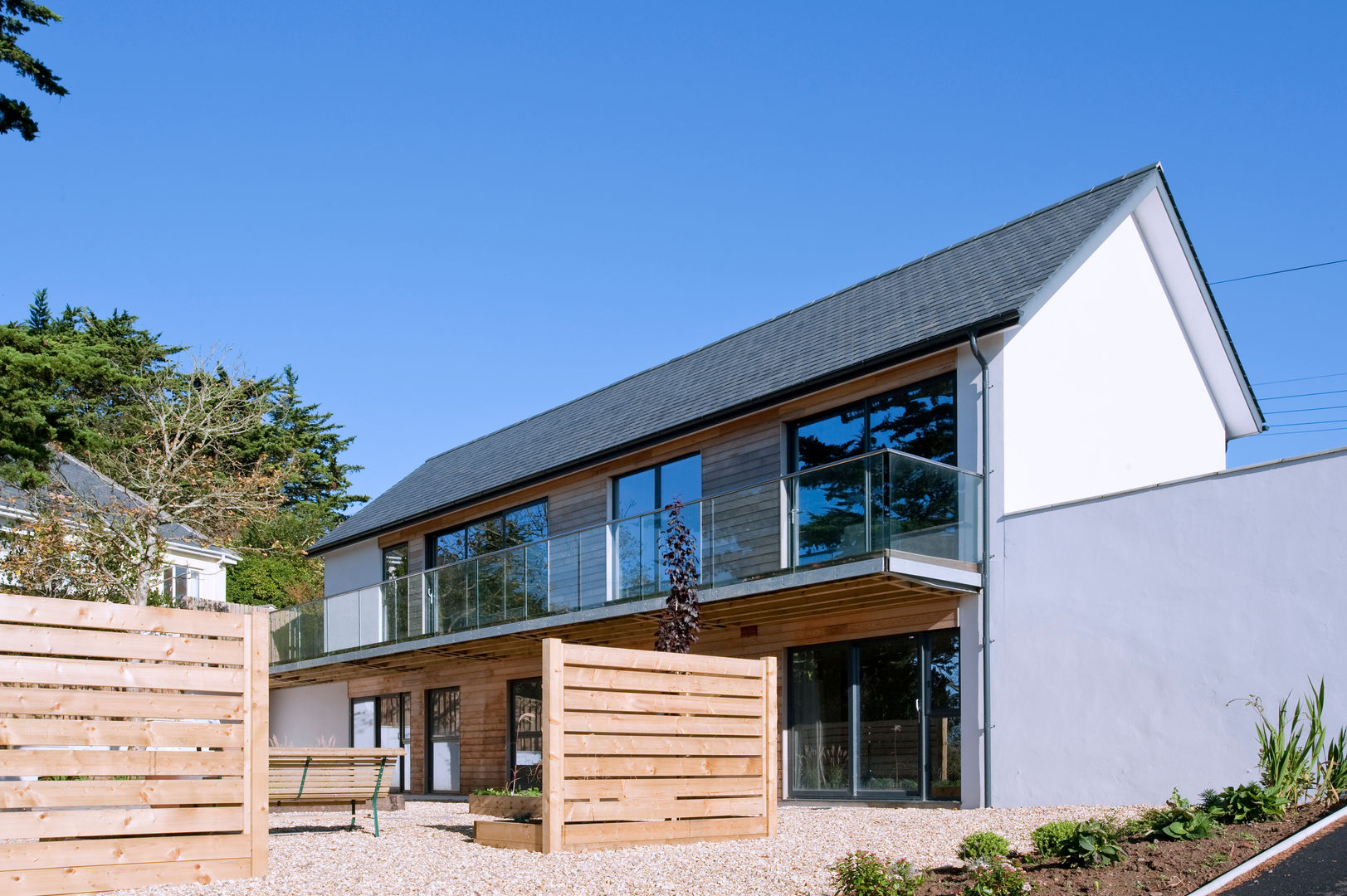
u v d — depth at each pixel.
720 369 17.23
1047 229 14.41
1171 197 14.20
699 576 13.64
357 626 20.20
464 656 18.77
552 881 6.99
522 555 16.55
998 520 12.14
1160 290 14.92
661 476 16.33
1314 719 8.19
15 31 13.82
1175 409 14.92
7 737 6.27
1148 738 10.66
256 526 35.22
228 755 7.03
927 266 16.12
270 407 29.16
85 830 6.44
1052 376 12.91
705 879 7.04
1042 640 11.59
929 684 12.58
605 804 8.52
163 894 6.39
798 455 14.43
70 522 19.31
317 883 6.86
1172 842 6.72
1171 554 10.77
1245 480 10.37
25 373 14.73
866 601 12.79
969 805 11.94
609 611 14.66
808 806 12.93
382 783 9.96
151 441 24.39
